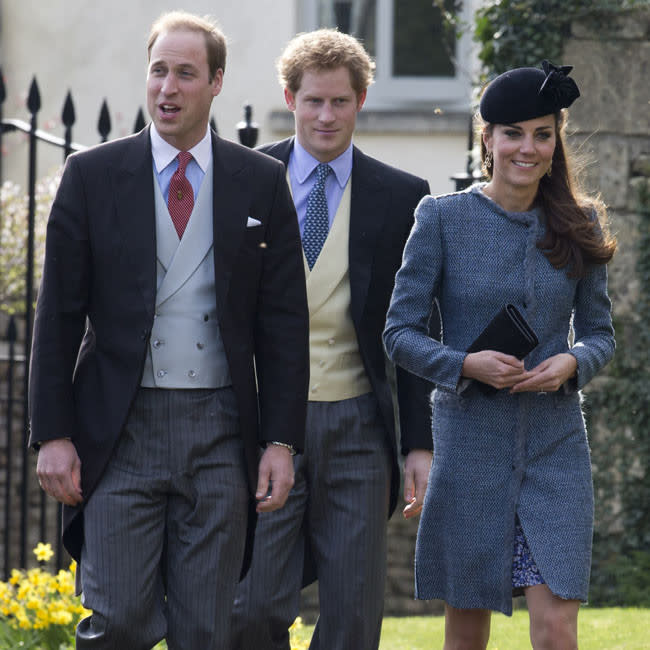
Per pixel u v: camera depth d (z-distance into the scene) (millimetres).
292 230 12945
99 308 12297
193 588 12234
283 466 12680
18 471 32500
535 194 13234
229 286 12328
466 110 38719
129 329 12133
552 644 12391
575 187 13383
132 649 12156
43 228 32875
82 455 12242
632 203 25172
